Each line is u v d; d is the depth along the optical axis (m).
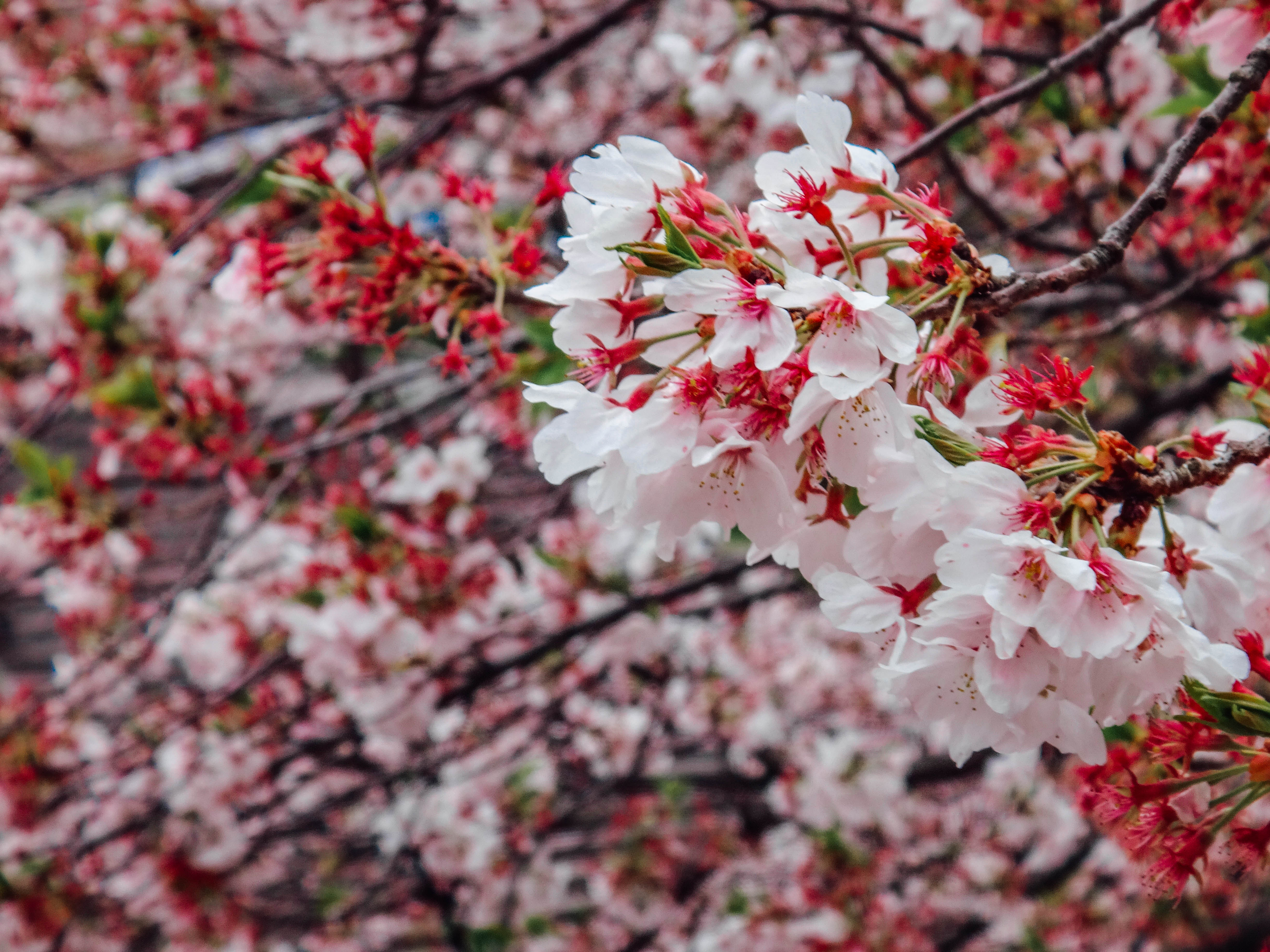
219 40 4.43
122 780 5.22
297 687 5.11
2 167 5.13
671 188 1.23
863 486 1.14
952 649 1.12
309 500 4.88
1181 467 1.17
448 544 4.40
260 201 3.51
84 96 5.07
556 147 6.13
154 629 5.01
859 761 5.38
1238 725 1.16
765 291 1.09
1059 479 1.17
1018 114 3.92
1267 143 2.13
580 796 6.17
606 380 1.22
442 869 5.77
